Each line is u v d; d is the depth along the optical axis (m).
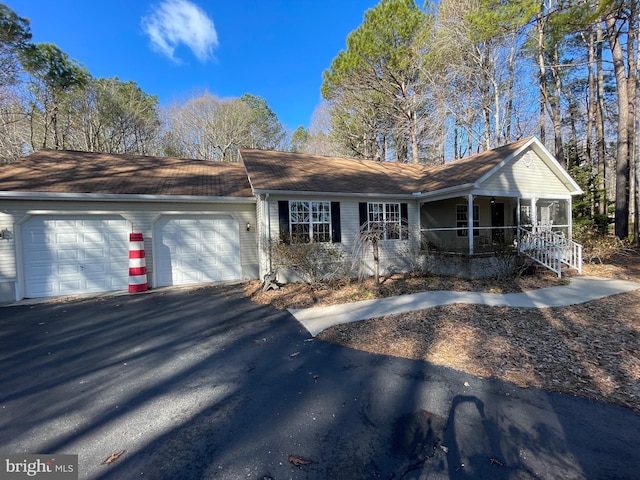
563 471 2.07
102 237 8.47
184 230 9.44
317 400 3.05
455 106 19.00
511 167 10.04
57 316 6.15
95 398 3.13
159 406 2.97
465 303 6.41
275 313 6.27
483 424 2.61
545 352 4.03
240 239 10.05
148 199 8.65
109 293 8.23
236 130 29.50
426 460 2.20
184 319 5.91
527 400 2.98
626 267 9.94
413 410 2.85
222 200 9.45
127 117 23.08
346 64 17.17
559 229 13.12
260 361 4.02
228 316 6.09
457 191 9.58
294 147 35.09
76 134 21.77
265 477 2.06
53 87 18.53
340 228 9.94
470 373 3.57
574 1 10.70
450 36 15.57
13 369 3.82
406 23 15.55
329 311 6.26
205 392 3.24
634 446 2.31
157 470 2.13
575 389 3.16
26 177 8.55
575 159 17.97
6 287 7.44
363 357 4.10
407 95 17.86
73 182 8.68
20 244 7.64
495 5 12.95
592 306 5.99
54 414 2.85
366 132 21.84
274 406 2.95
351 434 2.51
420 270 10.72
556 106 16.41
